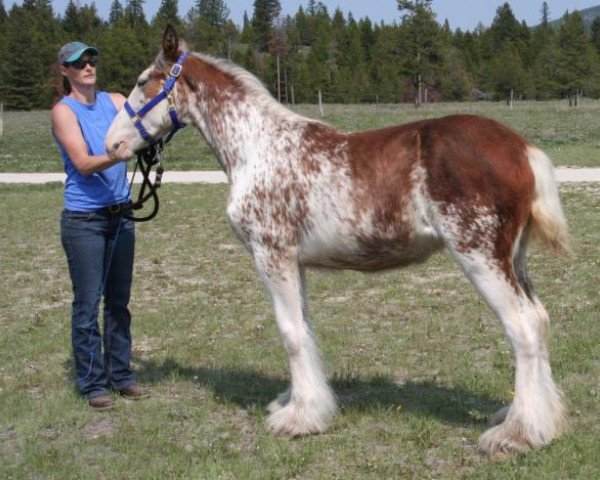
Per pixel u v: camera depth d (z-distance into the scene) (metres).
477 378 5.50
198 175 21.22
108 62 51.16
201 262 10.31
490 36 100.69
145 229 13.02
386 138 4.34
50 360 6.45
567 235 4.17
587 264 9.08
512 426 4.19
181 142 31.27
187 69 4.91
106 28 78.75
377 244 4.34
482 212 3.99
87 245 5.18
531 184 4.07
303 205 4.45
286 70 66.19
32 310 8.15
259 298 8.27
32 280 9.54
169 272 9.76
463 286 8.35
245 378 5.79
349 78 70.00
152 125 4.94
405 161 4.18
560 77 60.88
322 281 8.71
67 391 5.60
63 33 77.00
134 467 4.33
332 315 7.42
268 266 4.63
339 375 5.71
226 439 4.68
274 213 4.55
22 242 12.23
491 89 74.62
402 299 7.90
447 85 67.19
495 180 3.98
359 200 4.29
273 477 4.12
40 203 16.45
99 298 5.31
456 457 4.27
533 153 4.12
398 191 4.19
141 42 51.97
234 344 6.66
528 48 92.81
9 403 5.37
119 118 4.98
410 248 4.32
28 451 4.58
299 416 4.67
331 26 99.12
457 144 4.05
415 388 5.41
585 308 7.24
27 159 28.86
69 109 5.11
